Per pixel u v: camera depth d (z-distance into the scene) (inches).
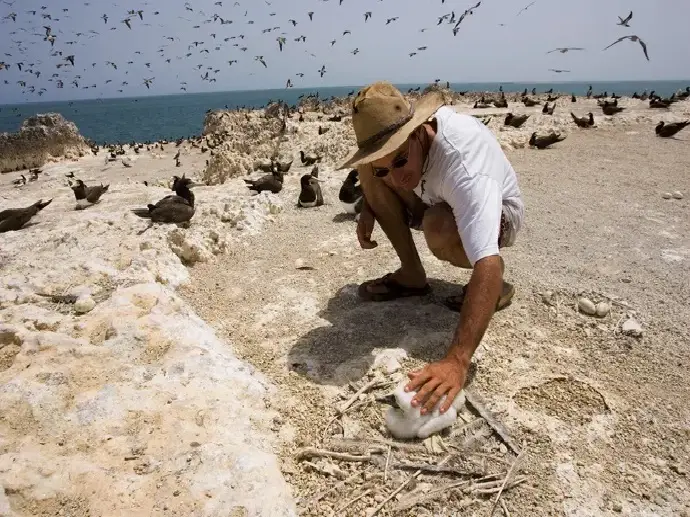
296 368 151.6
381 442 120.1
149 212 298.0
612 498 104.3
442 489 107.1
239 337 171.8
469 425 124.0
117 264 215.2
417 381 119.9
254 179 487.8
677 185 363.9
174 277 215.0
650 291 191.9
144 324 154.9
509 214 151.7
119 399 124.0
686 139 575.8
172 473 103.0
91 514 92.5
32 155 1151.6
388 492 107.0
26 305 171.9
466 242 125.6
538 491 106.3
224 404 128.0
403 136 125.3
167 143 1489.9
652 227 270.1
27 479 96.4
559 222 280.1
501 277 120.3
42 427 114.5
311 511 102.8
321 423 128.1
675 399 134.3
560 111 981.2
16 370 134.4
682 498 104.3
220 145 1093.8
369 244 179.3
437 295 190.9
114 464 105.3
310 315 183.2
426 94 145.7
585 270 211.9
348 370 146.9
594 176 400.5
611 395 136.4
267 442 120.0
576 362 151.6
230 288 211.6
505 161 150.1
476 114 900.0
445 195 137.3
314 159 602.5
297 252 251.1
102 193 404.5
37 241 258.4
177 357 143.3
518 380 142.6
